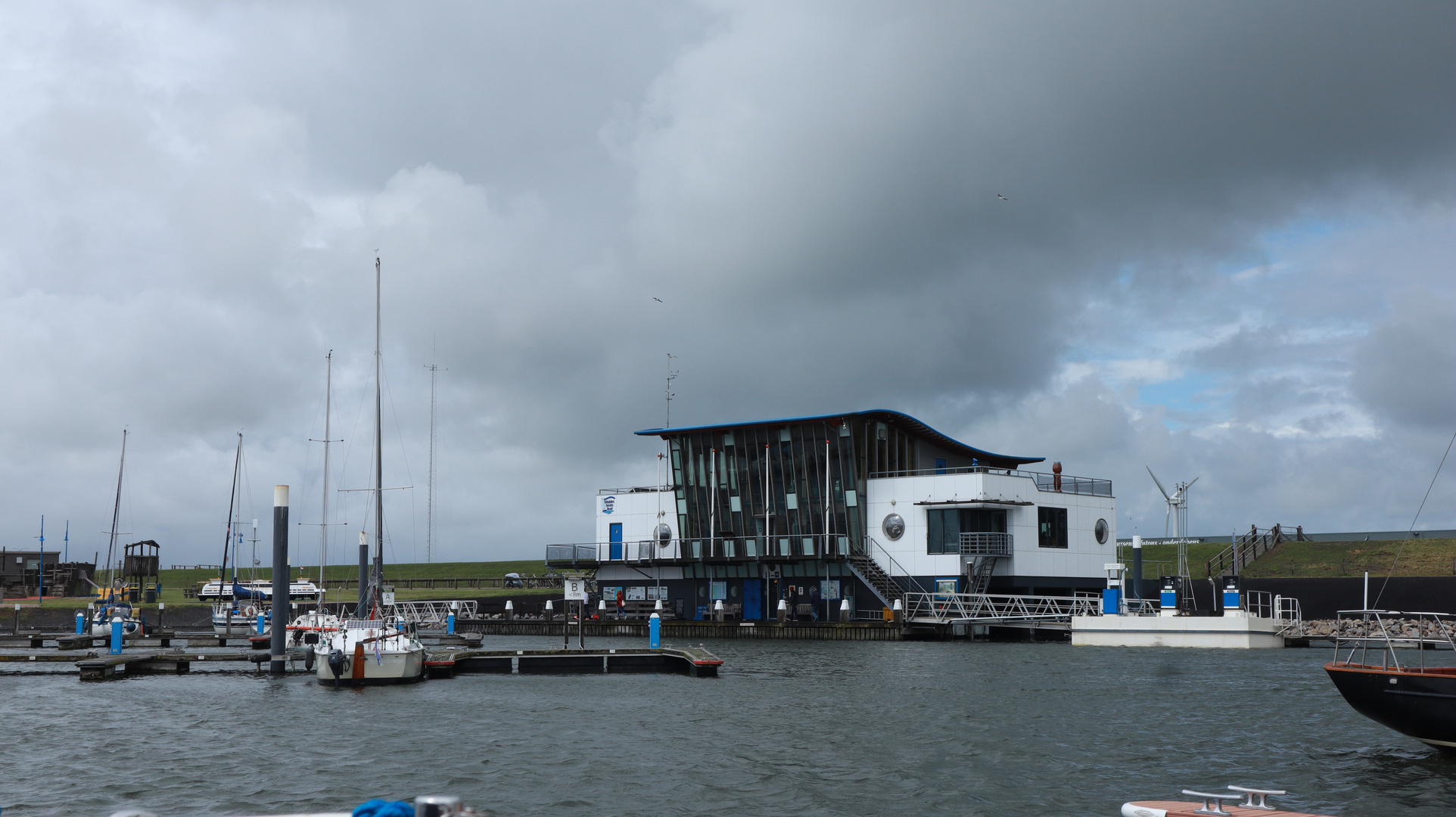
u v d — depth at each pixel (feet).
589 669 158.81
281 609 145.18
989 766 77.97
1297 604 198.70
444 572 518.37
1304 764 77.30
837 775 74.84
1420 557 268.62
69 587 342.44
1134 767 77.36
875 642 223.30
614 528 297.53
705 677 146.51
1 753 82.94
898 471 263.08
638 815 63.72
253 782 72.28
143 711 107.96
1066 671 149.69
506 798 67.87
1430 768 75.36
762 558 264.52
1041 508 255.50
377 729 95.35
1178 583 236.02
